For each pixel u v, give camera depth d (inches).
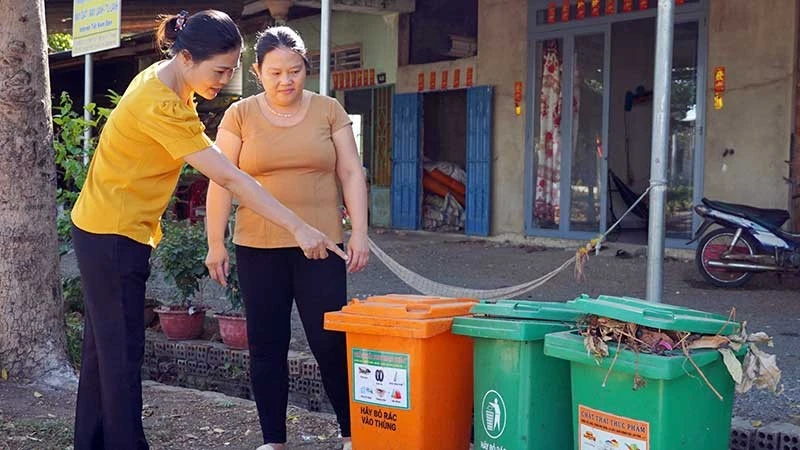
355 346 137.7
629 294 328.8
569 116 454.9
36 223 206.5
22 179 204.4
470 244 478.0
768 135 373.7
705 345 112.7
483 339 127.6
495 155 489.7
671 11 171.5
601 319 117.1
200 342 245.3
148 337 255.8
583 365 116.9
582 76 448.5
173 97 124.3
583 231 454.3
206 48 125.0
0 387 199.6
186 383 242.4
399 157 542.3
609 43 435.5
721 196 390.9
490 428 127.5
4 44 201.6
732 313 121.4
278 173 146.6
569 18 450.6
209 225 151.5
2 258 204.1
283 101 145.4
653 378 108.0
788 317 284.8
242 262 150.6
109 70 655.1
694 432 113.7
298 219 129.0
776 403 185.9
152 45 538.3
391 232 536.4
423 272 383.2
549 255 429.7
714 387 115.6
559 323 125.9
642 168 517.7
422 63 538.3
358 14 562.9
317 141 147.1
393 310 133.8
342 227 155.7
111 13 323.9
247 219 149.1
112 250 128.3
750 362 114.3
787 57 366.3
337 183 156.0
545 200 469.4
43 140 208.5
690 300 315.9
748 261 332.8
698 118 398.0
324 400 212.2
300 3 485.7
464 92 553.3
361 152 573.9
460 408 135.9
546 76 463.8
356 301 141.5
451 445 135.6
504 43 479.8
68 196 254.2
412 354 130.8
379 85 553.3
